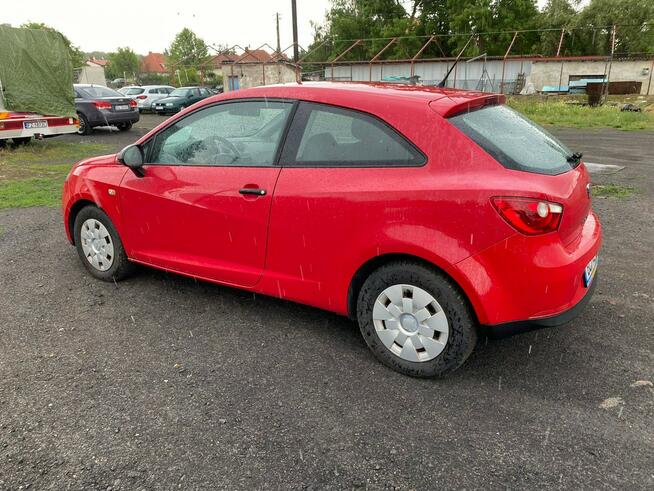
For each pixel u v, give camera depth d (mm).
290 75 30906
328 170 3033
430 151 2766
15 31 11977
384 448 2395
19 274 4535
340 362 3137
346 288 3064
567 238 2686
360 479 2211
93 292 4160
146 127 18422
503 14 43469
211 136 3557
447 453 2359
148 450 2379
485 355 3215
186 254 3764
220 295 4105
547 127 17281
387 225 2801
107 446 2402
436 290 2756
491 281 2605
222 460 2318
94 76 65562
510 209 2518
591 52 44406
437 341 2834
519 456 2334
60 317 3721
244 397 2783
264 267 3377
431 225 2688
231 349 3291
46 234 5723
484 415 2629
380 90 3129
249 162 3361
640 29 42531
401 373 2996
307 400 2756
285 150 3223
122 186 3951
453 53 44219
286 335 3469
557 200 2539
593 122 18234
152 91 28484
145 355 3211
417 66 33094
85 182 4207
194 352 3254
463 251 2627
